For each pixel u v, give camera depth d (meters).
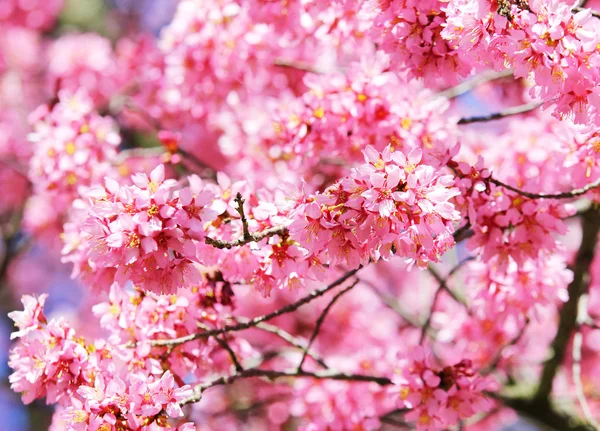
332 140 4.48
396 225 3.04
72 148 5.33
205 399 7.12
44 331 3.79
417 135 4.34
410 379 4.14
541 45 3.11
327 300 7.39
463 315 6.14
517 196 4.03
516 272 4.69
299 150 4.55
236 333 5.12
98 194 3.29
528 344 7.19
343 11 4.69
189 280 3.28
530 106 4.75
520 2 3.19
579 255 5.45
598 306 7.52
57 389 3.74
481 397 4.13
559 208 4.13
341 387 5.48
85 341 4.00
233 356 4.18
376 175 3.00
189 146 8.11
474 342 6.16
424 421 4.12
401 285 8.45
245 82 5.95
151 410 3.36
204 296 4.25
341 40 4.81
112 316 4.07
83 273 4.43
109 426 3.35
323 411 5.41
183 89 6.05
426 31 3.82
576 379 5.18
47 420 8.98
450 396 4.13
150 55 7.19
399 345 7.12
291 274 3.60
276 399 6.44
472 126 6.79
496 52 3.29
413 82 5.14
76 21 10.71
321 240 3.17
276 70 6.84
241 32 5.76
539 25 3.09
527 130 5.27
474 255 4.88
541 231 4.04
